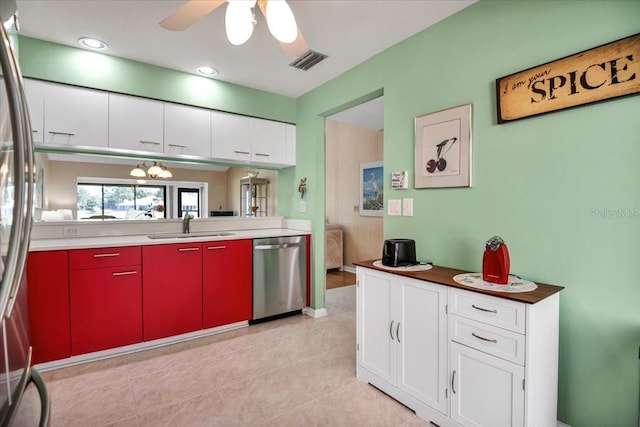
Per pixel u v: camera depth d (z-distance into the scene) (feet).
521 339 4.40
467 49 6.36
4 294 1.87
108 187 9.52
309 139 11.14
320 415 5.76
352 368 7.41
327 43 7.84
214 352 8.20
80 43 7.79
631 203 4.47
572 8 4.96
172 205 10.61
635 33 4.39
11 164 2.12
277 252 10.38
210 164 11.34
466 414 5.03
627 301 4.54
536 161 5.40
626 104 4.49
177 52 8.29
